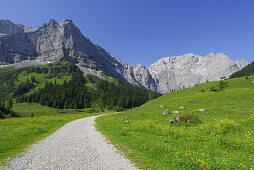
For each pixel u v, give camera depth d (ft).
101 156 33.58
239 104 99.55
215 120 73.51
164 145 37.19
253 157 28.22
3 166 28.27
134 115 124.67
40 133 65.05
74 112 422.00
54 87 653.71
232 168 24.07
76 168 26.86
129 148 39.17
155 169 26.20
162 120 89.04
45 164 29.01
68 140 50.90
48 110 415.23
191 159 27.20
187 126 65.82
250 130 46.24
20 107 411.95
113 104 520.42
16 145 43.88
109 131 65.98
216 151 32.81
